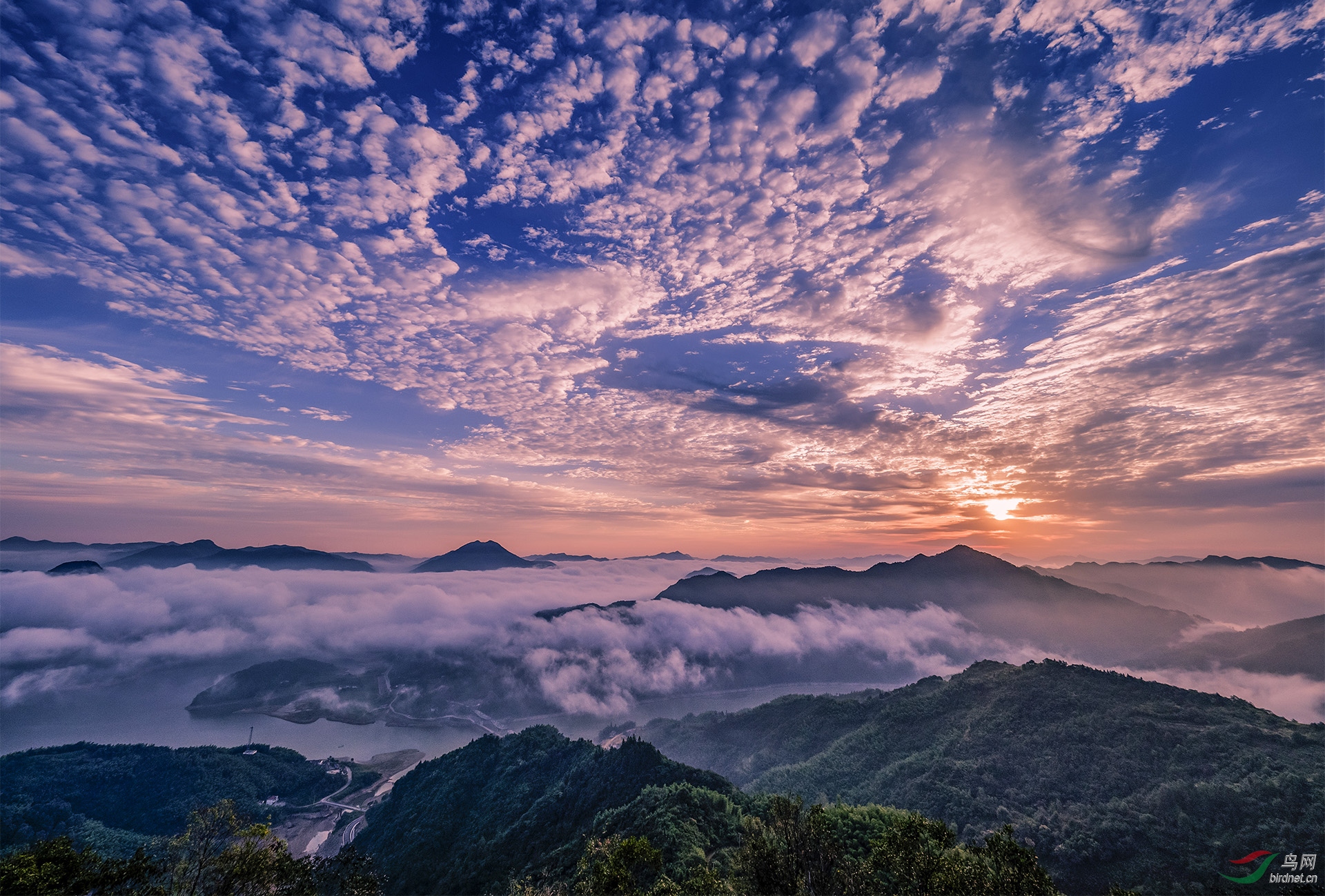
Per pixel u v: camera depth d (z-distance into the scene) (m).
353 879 58.69
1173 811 145.50
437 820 198.12
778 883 55.75
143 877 43.03
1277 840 126.25
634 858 61.91
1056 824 156.25
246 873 44.59
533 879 127.44
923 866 50.69
